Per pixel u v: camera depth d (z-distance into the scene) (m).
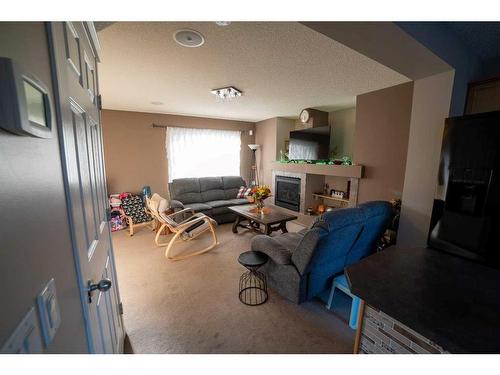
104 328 1.06
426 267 1.12
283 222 3.62
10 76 0.34
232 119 5.55
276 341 1.68
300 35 1.71
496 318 0.77
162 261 2.96
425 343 0.81
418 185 1.97
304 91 3.13
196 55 2.04
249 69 2.36
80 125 0.85
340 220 1.75
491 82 1.77
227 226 4.48
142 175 4.69
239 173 5.84
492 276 1.04
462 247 1.48
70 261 0.64
